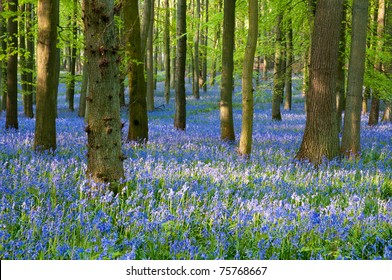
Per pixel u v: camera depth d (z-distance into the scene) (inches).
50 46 353.4
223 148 447.2
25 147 366.9
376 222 218.4
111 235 181.2
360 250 191.3
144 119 468.8
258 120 892.0
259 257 171.3
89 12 228.7
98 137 241.4
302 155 392.2
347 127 414.0
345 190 285.1
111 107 241.0
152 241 182.9
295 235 195.9
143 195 238.2
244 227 200.8
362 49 406.0
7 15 467.2
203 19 1289.4
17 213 206.8
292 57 721.6
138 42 452.8
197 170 315.6
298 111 1170.0
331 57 379.2
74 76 836.6
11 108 543.8
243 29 737.6
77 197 236.7
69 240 180.9
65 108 1192.8
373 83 570.3
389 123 809.5
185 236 186.4
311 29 540.7
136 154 375.2
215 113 1087.0
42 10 349.1
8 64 536.7
